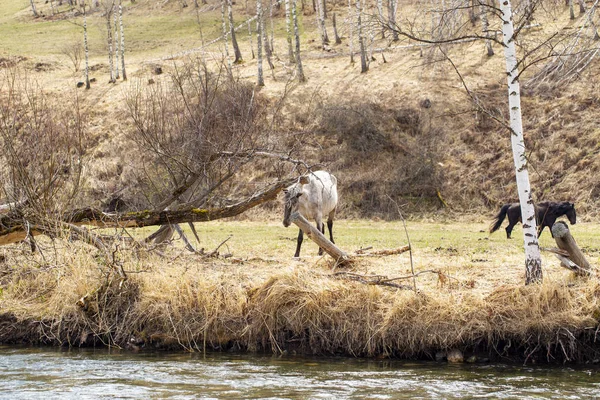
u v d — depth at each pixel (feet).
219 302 44.96
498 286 44.04
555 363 40.04
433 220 135.74
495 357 40.65
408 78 174.70
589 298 41.16
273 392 34.22
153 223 53.11
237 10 291.79
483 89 162.81
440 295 42.55
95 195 74.43
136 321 45.55
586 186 129.80
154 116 59.36
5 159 52.34
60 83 210.59
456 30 48.80
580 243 79.82
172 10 307.17
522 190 42.70
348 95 170.19
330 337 42.70
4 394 33.60
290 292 43.68
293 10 192.34
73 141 57.36
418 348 41.50
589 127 142.00
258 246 76.69
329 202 68.44
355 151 153.38
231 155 56.59
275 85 185.78
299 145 69.36
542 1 48.60
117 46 240.73
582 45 68.69
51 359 41.63
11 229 50.31
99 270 48.49
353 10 244.22
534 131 146.92
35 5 352.69
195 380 36.50
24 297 50.11
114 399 32.78
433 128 154.81
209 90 60.70
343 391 34.42
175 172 60.18
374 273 51.01
